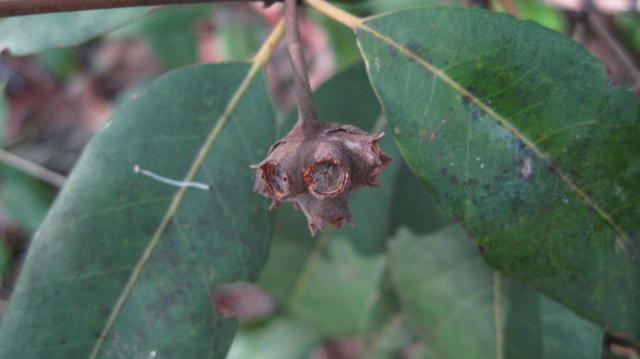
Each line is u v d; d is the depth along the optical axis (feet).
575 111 0.38
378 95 0.39
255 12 0.86
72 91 1.12
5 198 0.70
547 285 0.38
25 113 1.12
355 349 0.87
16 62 1.09
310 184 0.35
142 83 0.88
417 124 0.39
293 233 0.59
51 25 0.45
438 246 0.51
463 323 0.50
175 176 0.43
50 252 0.41
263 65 0.45
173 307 0.42
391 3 0.63
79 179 0.42
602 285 0.38
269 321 0.71
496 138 0.39
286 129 0.53
